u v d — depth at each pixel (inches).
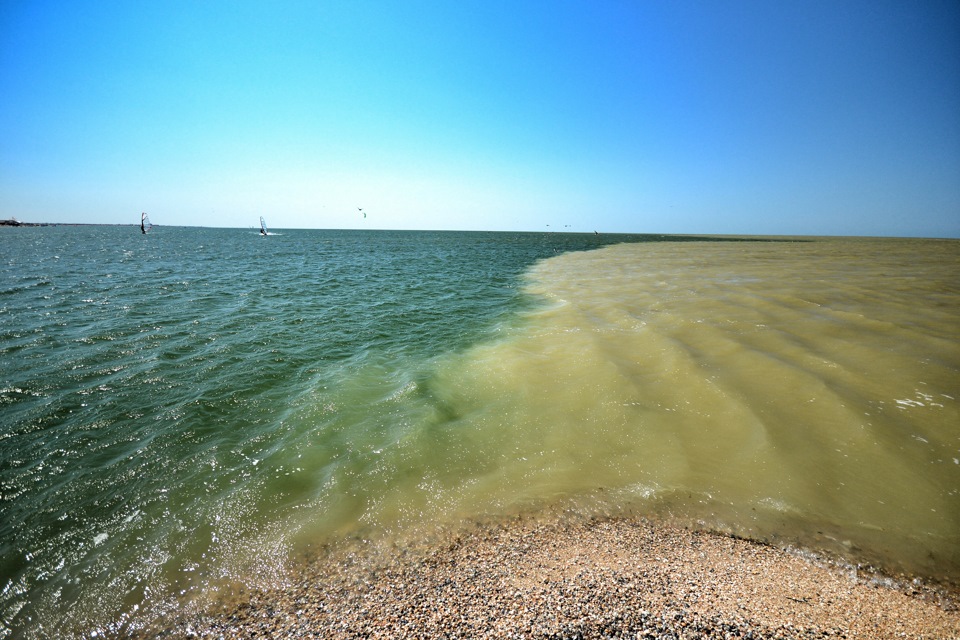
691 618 116.9
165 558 161.3
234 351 407.5
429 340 446.3
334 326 507.8
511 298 690.2
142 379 336.2
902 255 1393.9
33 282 811.4
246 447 239.5
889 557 153.2
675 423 253.6
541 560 151.4
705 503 186.2
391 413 277.3
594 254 1654.8
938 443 218.2
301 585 146.7
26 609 141.6
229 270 1119.0
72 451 235.0
